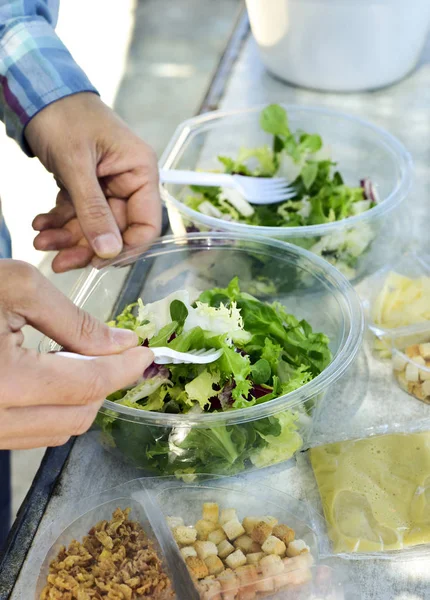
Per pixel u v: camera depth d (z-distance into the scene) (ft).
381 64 5.26
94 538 2.51
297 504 2.61
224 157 4.35
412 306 3.36
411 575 2.42
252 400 2.70
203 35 12.39
